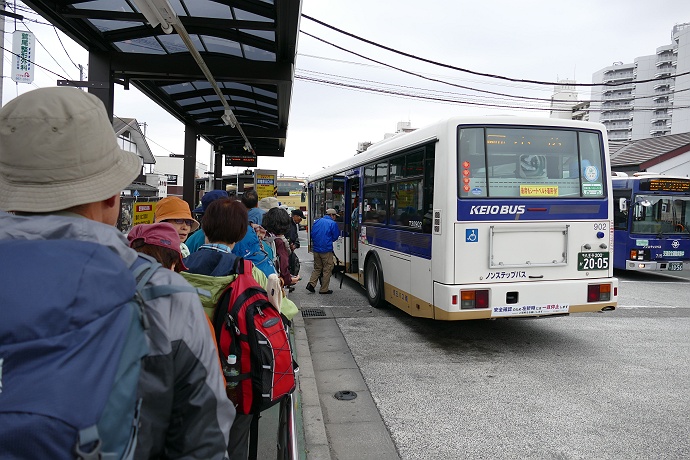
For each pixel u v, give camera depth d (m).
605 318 8.26
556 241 6.13
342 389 4.95
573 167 6.25
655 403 4.60
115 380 0.93
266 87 8.59
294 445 2.56
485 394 4.83
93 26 6.09
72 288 0.93
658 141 27.39
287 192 34.50
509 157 6.04
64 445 0.83
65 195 1.13
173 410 1.17
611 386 5.04
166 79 7.16
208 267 2.46
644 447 3.75
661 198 13.21
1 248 0.98
